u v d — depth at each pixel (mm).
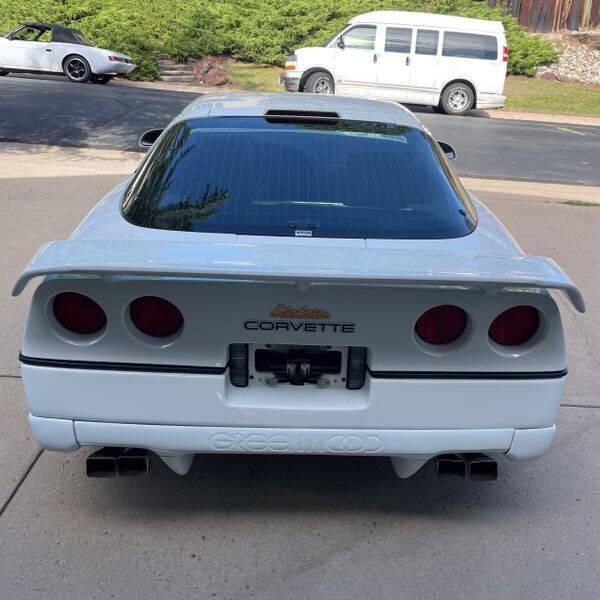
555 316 2479
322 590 2543
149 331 2436
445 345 2490
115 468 2676
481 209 3355
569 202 8547
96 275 2205
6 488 3027
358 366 2537
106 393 2467
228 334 2422
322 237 2699
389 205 2891
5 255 5707
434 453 2596
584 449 3520
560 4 24016
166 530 2820
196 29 20141
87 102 13523
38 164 8945
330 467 3305
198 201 2844
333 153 3123
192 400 2475
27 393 2486
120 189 3393
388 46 15859
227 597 2492
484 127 14438
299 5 20812
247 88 18594
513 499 3117
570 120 16766
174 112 13188
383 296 2393
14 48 16938
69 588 2502
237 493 3078
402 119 3520
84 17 19953
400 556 2730
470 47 15898
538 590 2582
